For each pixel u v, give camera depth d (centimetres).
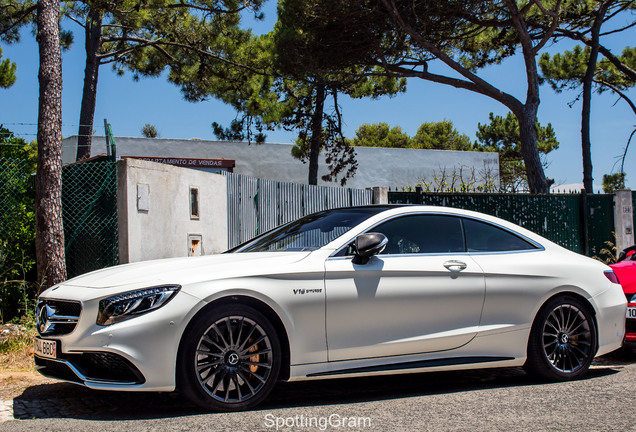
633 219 1460
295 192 1299
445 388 502
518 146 5034
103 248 824
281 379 438
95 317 400
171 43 1847
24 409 427
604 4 1895
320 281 443
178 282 408
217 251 1074
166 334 395
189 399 406
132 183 829
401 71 1736
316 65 1709
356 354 452
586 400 447
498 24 1700
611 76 2500
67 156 2483
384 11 1600
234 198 1134
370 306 455
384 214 497
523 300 508
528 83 1662
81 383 405
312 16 1606
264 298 424
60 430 365
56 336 416
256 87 1989
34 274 832
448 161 3097
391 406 432
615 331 550
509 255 523
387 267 466
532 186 1638
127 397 457
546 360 516
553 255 543
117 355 390
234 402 414
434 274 480
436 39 1745
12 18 1817
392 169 3005
